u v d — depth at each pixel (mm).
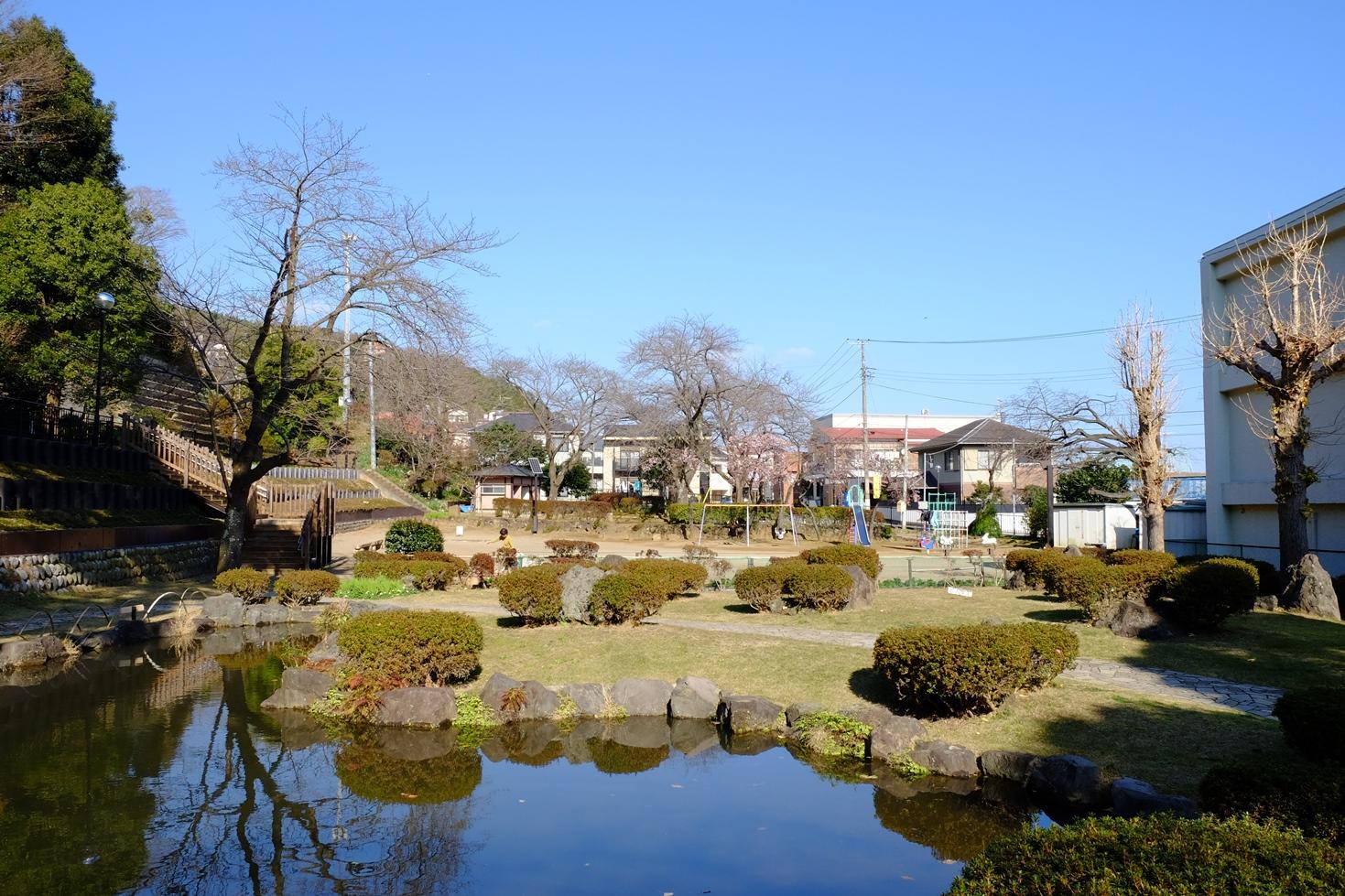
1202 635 11250
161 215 36562
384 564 18734
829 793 7402
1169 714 7973
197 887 5680
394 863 6066
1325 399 17234
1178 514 22281
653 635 11961
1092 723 7902
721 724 9477
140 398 29938
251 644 14727
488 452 50906
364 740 9062
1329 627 11766
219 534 24078
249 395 29453
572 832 6613
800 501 49156
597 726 9539
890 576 21734
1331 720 5980
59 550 16750
